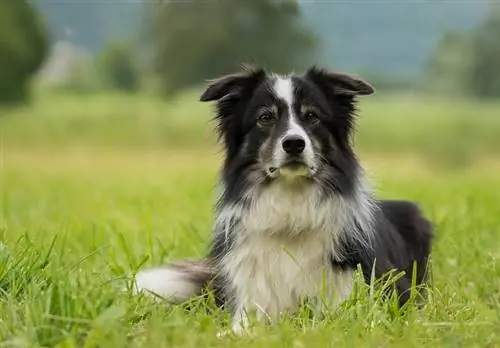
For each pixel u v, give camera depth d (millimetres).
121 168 25891
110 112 50719
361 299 5977
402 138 37469
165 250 8211
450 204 12641
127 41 69875
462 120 40000
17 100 50438
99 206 13461
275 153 6457
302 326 5812
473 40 53656
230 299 6637
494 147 35062
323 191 6578
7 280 6281
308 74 6887
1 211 12086
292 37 54875
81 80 69438
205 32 54906
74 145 39719
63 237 8297
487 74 53281
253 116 6703
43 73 68500
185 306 6469
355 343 5234
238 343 5312
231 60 55188
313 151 6484
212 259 6992
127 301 5945
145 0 59688
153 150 37750
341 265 6535
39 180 20000
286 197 6559
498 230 10031
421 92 56719
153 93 58531
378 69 68812
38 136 42781
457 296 6852
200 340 5328
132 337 5305
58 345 5035
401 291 6809
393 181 18234
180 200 14102
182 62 56031
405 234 7645
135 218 11453
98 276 6648
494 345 5324
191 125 45875
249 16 54781
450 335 5316
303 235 6582
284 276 6520
